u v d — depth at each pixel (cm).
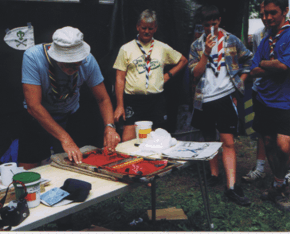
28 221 149
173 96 457
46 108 257
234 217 311
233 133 342
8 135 354
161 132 254
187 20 437
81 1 388
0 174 194
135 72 347
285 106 310
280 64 297
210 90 338
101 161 219
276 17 301
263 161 396
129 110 363
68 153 219
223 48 334
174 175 425
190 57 354
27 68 225
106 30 418
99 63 417
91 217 314
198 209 326
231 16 490
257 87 334
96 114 420
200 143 254
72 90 247
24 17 348
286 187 377
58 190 173
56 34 206
